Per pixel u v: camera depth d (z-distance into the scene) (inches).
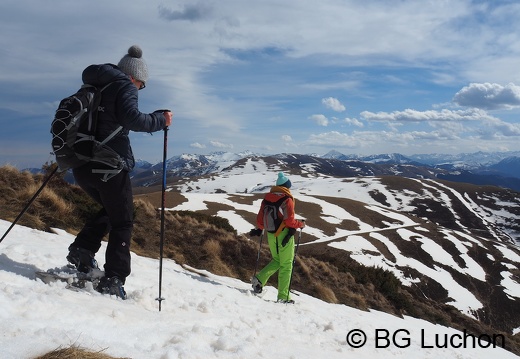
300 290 539.5
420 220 3809.1
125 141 184.1
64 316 132.3
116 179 182.9
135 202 598.5
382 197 5748.0
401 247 3009.4
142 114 179.6
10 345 104.2
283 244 347.3
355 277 724.7
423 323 598.9
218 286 325.7
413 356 260.8
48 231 368.5
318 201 3929.6
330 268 712.4
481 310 2364.7
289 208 346.9
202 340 153.7
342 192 6038.4
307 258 705.0
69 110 172.6
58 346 110.1
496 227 5073.8
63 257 250.8
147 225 541.0
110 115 176.9
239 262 562.6
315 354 187.9
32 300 132.4
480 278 2805.1
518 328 2266.2
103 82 178.5
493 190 6053.2
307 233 2933.1
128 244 191.3
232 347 154.6
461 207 5428.2
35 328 117.9
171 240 525.0
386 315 576.1
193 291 262.8
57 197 444.5
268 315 258.5
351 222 3393.2
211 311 212.2
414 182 6323.8
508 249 3432.6
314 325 274.4
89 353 110.4
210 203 3316.9
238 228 2714.1
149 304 189.6
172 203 3147.1
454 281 2674.7
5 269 178.7
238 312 235.9
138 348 130.8
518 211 5433.1
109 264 185.8
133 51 192.7
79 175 182.2
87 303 154.7
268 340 190.1
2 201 396.8
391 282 766.5
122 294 186.2
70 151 175.5
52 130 175.0
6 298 128.7
